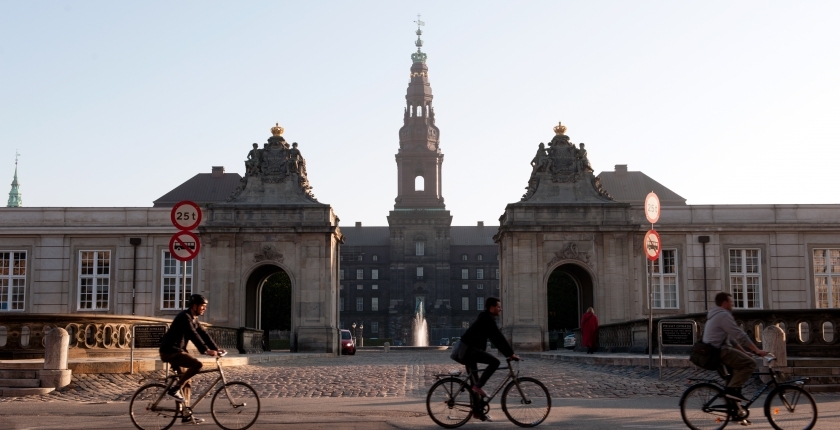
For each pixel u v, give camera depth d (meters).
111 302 58.84
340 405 21.11
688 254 59.44
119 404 21.81
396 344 183.88
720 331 16.19
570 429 16.67
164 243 59.06
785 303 59.09
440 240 186.38
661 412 19.61
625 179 100.62
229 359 34.84
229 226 56.91
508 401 17.03
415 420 18.12
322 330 56.50
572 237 57.81
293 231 56.91
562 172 59.09
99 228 59.06
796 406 15.94
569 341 73.38
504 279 60.31
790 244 59.50
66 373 25.14
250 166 58.66
